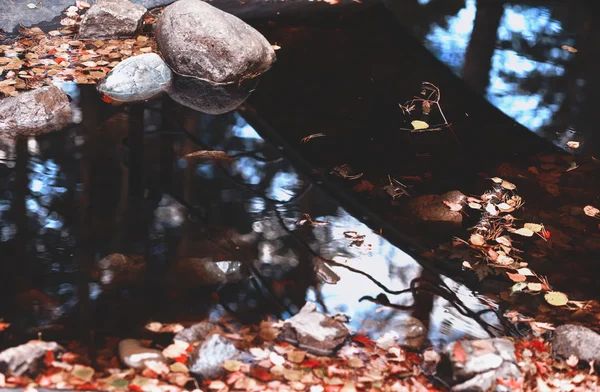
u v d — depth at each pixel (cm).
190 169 480
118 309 352
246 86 611
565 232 468
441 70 678
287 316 360
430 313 378
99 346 324
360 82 638
